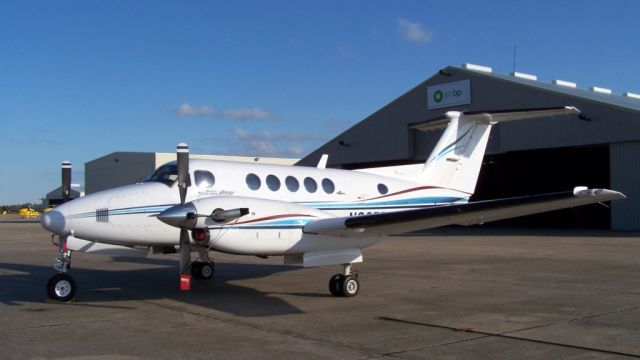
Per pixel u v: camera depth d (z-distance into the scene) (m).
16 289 10.79
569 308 8.48
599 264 14.17
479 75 29.81
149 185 9.92
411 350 6.13
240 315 8.11
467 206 8.41
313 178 11.37
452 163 13.21
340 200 11.46
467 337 6.70
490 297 9.54
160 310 8.52
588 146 26.94
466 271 13.11
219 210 8.65
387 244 21.52
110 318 7.91
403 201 12.34
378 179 12.23
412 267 14.01
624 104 27.56
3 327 7.30
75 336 6.81
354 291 9.73
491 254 17.23
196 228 8.70
